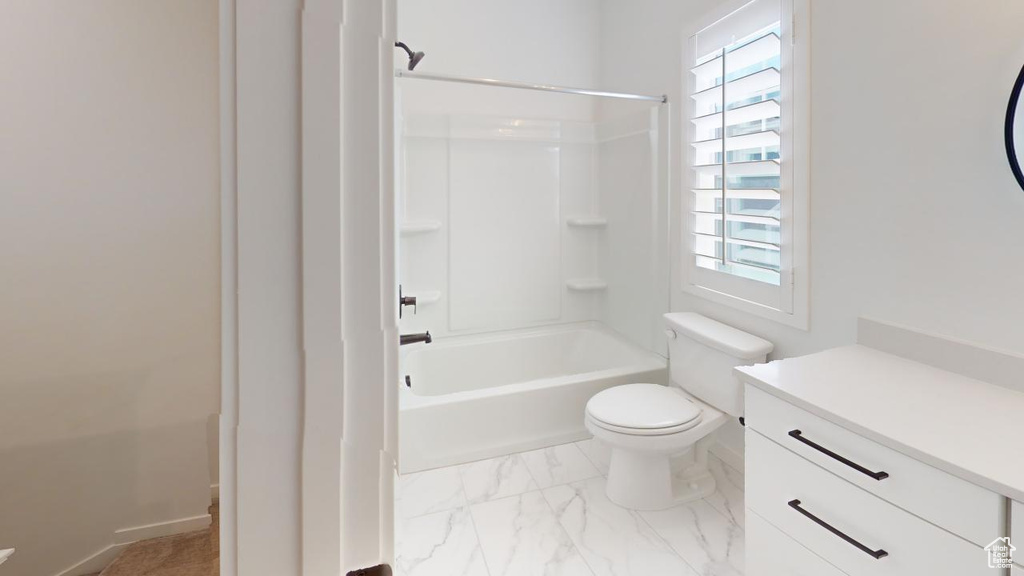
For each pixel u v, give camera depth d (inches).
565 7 121.3
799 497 48.1
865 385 49.7
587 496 79.7
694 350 82.5
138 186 59.6
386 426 13.3
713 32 83.9
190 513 61.8
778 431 50.2
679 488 80.2
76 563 59.4
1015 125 45.6
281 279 12.1
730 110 79.0
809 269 68.7
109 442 60.2
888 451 39.8
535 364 122.5
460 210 117.2
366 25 12.3
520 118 119.3
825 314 66.6
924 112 53.8
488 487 82.3
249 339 12.1
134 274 60.2
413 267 114.5
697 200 90.4
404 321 114.6
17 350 57.1
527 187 122.6
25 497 57.7
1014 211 46.9
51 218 57.1
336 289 12.4
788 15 68.8
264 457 12.5
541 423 94.3
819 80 65.5
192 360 62.9
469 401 89.2
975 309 50.4
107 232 59.1
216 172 13.0
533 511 75.9
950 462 35.6
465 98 115.2
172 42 59.4
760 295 77.2
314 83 11.8
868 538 41.6
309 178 12.0
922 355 55.1
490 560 65.4
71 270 58.2
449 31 112.3
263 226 11.9
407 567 64.2
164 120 59.8
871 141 59.5
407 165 112.1
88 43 56.8
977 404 44.7
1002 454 36.3
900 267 57.2
